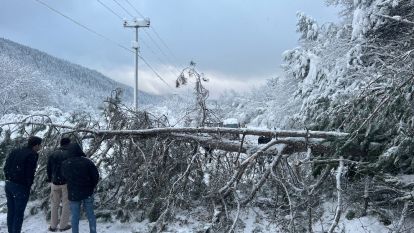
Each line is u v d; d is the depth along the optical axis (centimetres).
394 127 577
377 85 701
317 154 675
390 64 758
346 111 701
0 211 753
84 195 599
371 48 1387
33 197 782
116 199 755
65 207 658
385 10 1320
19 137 837
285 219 656
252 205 744
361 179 632
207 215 708
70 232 653
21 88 2928
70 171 597
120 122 814
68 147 618
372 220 586
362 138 593
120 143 775
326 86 1479
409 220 562
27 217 720
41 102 3169
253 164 711
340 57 1509
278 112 1989
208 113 856
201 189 777
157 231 656
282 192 713
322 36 1823
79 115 873
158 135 760
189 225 680
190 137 761
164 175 734
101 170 788
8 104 2792
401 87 589
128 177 756
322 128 739
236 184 672
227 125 896
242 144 716
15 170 602
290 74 1905
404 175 577
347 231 582
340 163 594
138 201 716
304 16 1880
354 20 1377
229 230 607
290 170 696
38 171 762
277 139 680
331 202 698
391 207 601
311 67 1580
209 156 777
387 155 537
